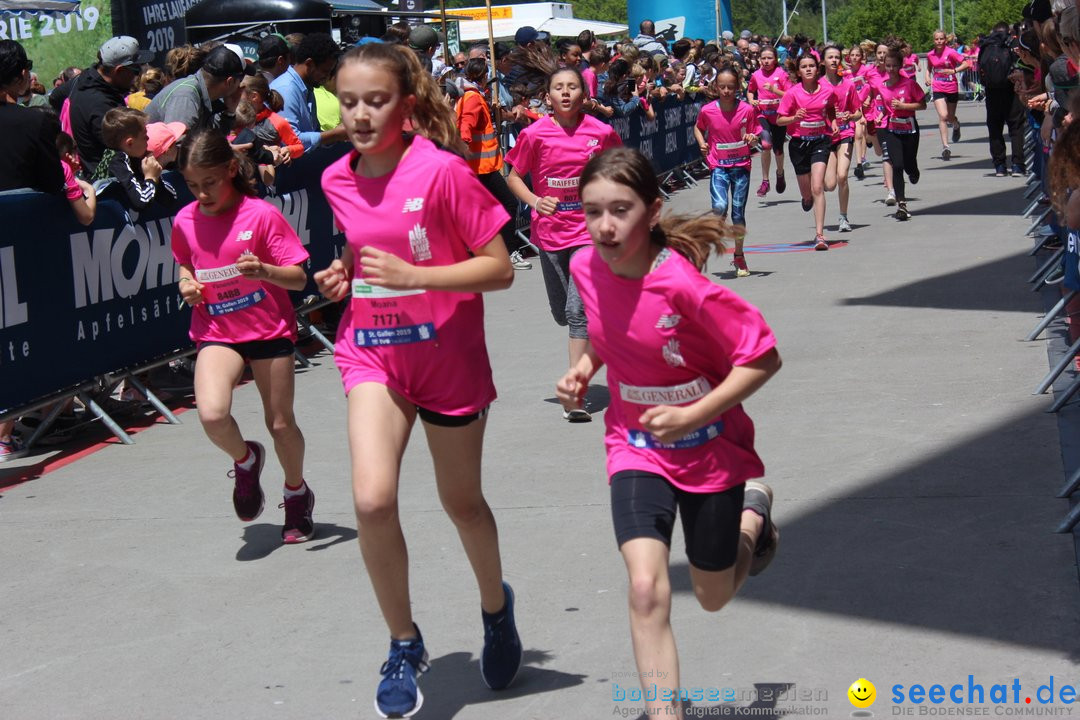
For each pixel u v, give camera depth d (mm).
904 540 4527
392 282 3131
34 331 6508
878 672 3541
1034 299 8797
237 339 4812
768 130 16594
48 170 6477
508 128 12875
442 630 4059
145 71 9078
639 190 2848
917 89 13438
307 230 9180
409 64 3287
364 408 3301
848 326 8422
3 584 4746
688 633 3893
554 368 7957
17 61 6383
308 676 3783
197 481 6016
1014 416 5980
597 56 14141
